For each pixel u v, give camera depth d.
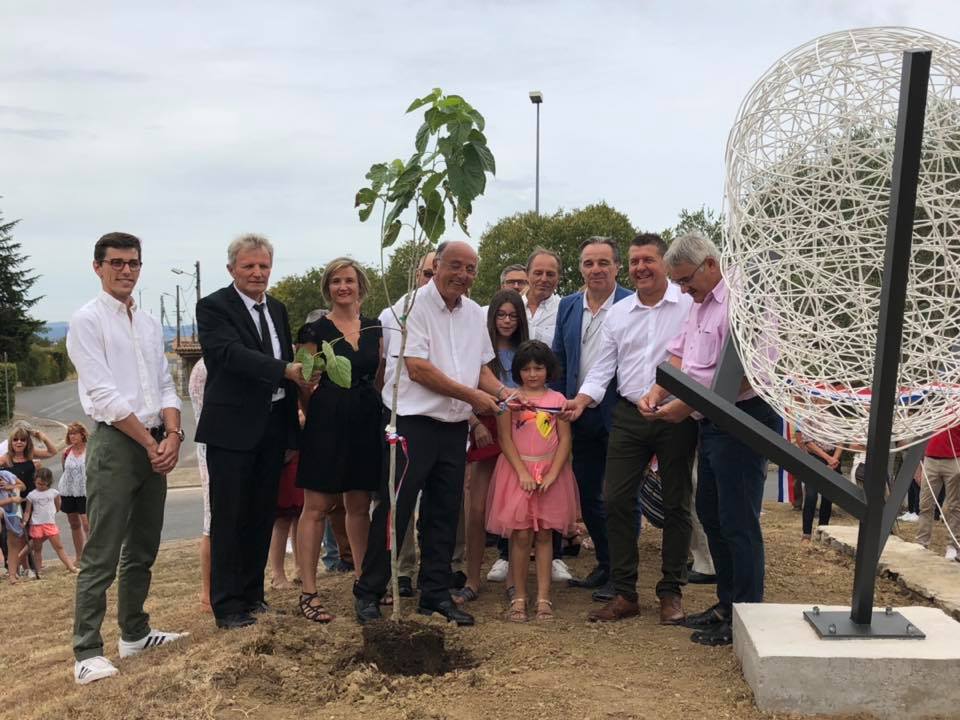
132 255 4.59
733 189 3.60
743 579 4.15
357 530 4.92
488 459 5.16
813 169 3.54
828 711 3.35
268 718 3.41
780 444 3.69
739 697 3.52
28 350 54.06
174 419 4.70
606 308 5.44
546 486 4.65
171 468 4.57
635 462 4.67
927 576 5.38
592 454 5.38
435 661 3.97
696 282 4.28
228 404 4.57
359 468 4.74
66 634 6.52
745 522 4.13
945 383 3.56
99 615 4.46
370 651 3.98
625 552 4.69
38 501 9.95
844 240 3.59
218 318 4.61
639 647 4.20
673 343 4.55
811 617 3.72
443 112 3.91
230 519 4.61
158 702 3.65
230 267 4.78
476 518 5.18
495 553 6.48
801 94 3.47
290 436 4.89
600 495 5.40
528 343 4.94
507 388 5.08
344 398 4.70
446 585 4.67
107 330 4.51
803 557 6.32
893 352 3.33
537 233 33.81
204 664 3.97
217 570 4.64
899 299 3.26
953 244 3.57
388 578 4.70
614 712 3.39
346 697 3.60
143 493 4.71
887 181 3.88
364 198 4.07
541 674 3.81
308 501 4.72
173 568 8.69
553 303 6.28
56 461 22.95
